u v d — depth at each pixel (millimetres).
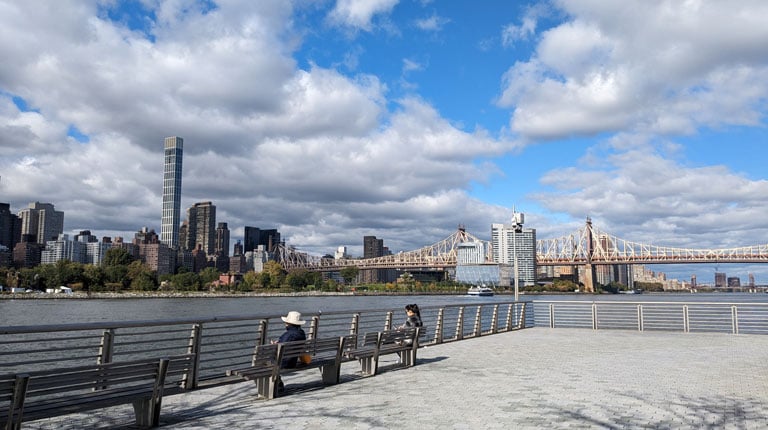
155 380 8594
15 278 189000
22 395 6918
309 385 12227
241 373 10000
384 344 14148
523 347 19266
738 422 8836
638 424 8703
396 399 10609
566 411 9562
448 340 21219
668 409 9719
